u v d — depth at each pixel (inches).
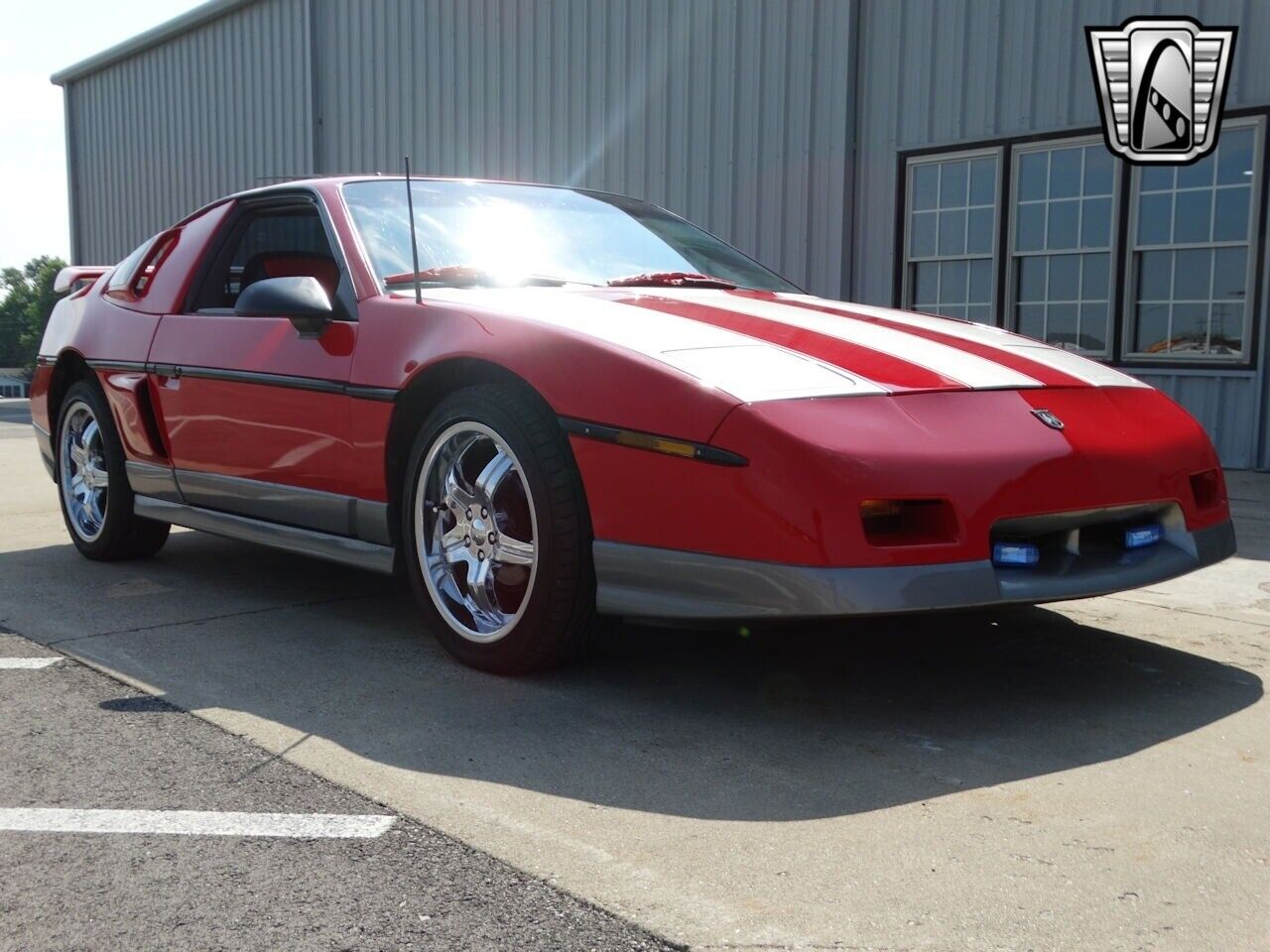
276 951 60.5
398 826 75.5
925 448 89.9
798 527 86.9
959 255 325.7
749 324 108.6
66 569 163.2
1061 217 304.3
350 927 62.7
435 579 113.2
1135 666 112.0
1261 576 153.3
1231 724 95.3
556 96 438.0
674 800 79.4
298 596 144.9
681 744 90.5
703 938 60.9
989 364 106.7
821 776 83.7
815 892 65.9
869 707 99.7
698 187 387.5
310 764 86.7
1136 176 289.4
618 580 96.9
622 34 409.1
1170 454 104.4
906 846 72.1
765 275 149.0
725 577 90.2
